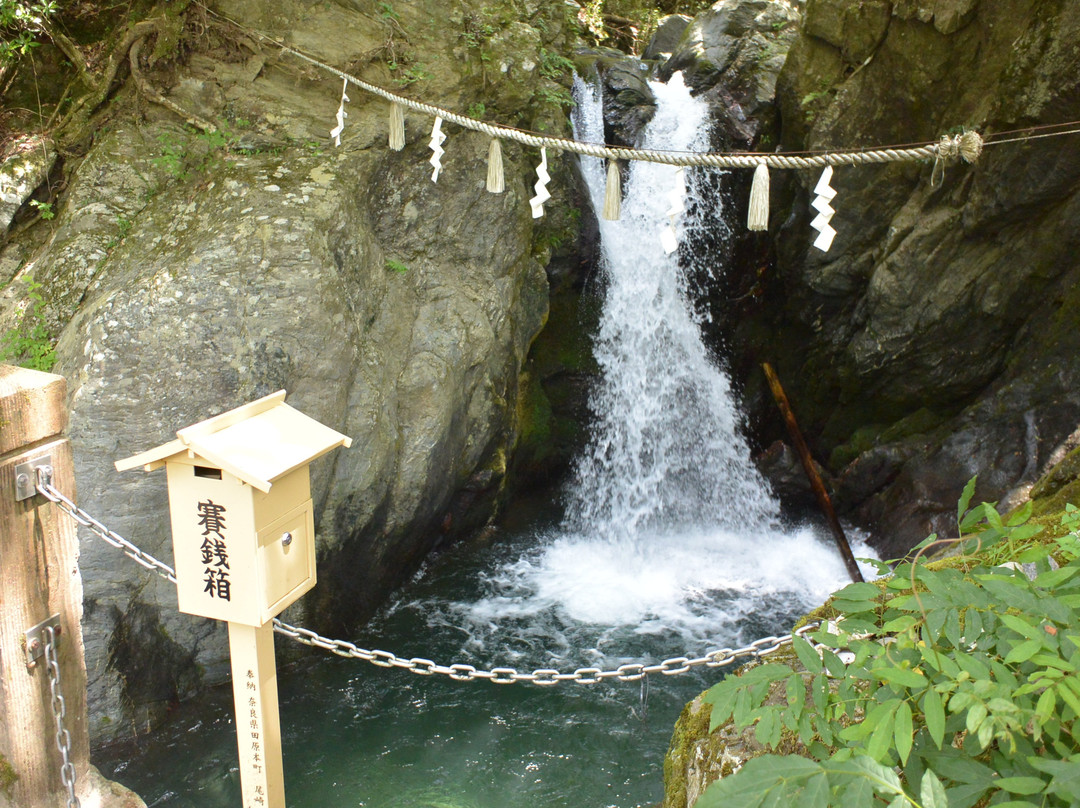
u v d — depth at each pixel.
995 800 1.81
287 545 2.76
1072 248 6.80
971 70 6.84
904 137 7.60
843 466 8.80
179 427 5.23
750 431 9.77
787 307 9.38
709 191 9.59
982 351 7.67
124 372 5.12
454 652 6.36
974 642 2.09
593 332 9.26
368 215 6.60
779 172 9.23
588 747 5.26
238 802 4.69
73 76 6.77
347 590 6.36
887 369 8.21
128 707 5.09
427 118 6.79
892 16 7.27
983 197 6.97
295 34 6.50
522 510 8.91
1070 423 6.82
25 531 2.78
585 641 6.58
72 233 5.96
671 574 7.82
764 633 6.74
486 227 7.28
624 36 13.23
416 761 5.10
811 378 9.29
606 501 9.26
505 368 7.77
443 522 7.74
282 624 3.09
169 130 6.39
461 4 7.20
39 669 2.88
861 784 1.68
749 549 8.38
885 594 2.51
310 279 5.60
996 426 7.34
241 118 6.45
